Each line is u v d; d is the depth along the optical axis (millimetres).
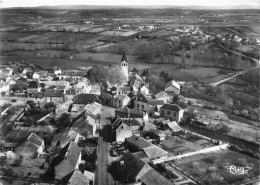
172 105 166000
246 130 154125
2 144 124375
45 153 121938
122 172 104938
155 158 117250
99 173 107500
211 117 171250
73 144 113438
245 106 187250
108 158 118438
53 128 142250
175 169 112875
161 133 138625
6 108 164500
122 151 123188
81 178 96188
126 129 133750
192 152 125250
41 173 106375
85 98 174000
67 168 101125
